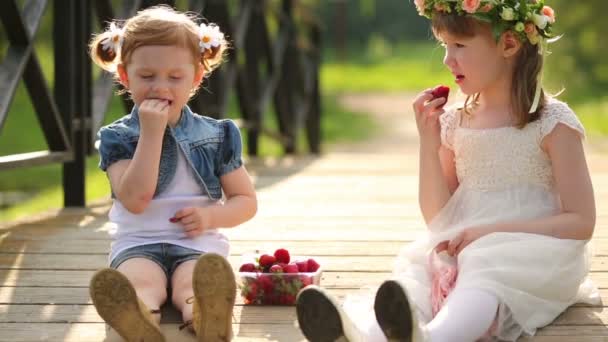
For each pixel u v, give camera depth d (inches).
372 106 705.6
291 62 332.8
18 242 149.6
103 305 92.0
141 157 107.1
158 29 109.3
